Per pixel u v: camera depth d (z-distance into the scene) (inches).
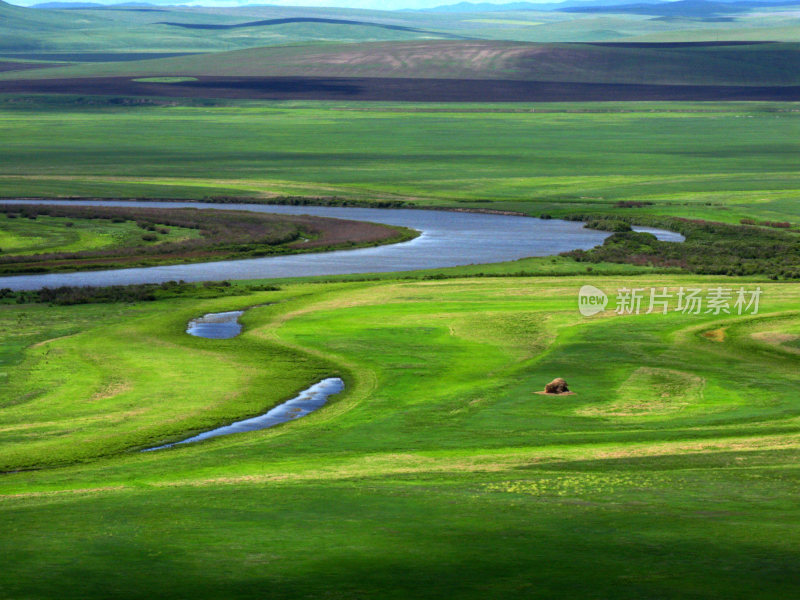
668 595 663.1
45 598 671.8
